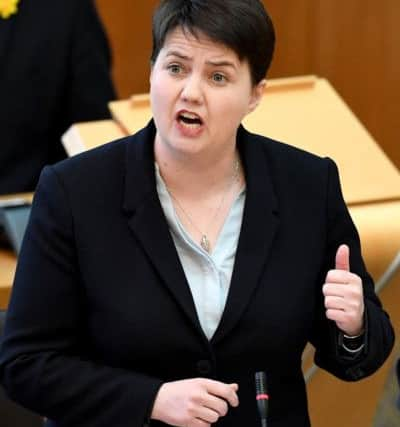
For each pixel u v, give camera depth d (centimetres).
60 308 793
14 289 802
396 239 979
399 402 964
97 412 776
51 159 1430
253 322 791
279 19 1812
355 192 1016
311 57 1828
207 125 763
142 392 768
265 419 759
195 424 750
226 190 823
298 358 823
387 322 827
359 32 1811
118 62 1872
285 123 1100
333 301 782
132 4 1850
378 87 1833
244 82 769
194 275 802
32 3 1393
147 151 812
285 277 803
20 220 1120
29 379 787
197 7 746
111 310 782
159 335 780
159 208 801
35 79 1393
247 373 800
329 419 1019
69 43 1397
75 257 792
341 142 1077
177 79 761
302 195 829
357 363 809
